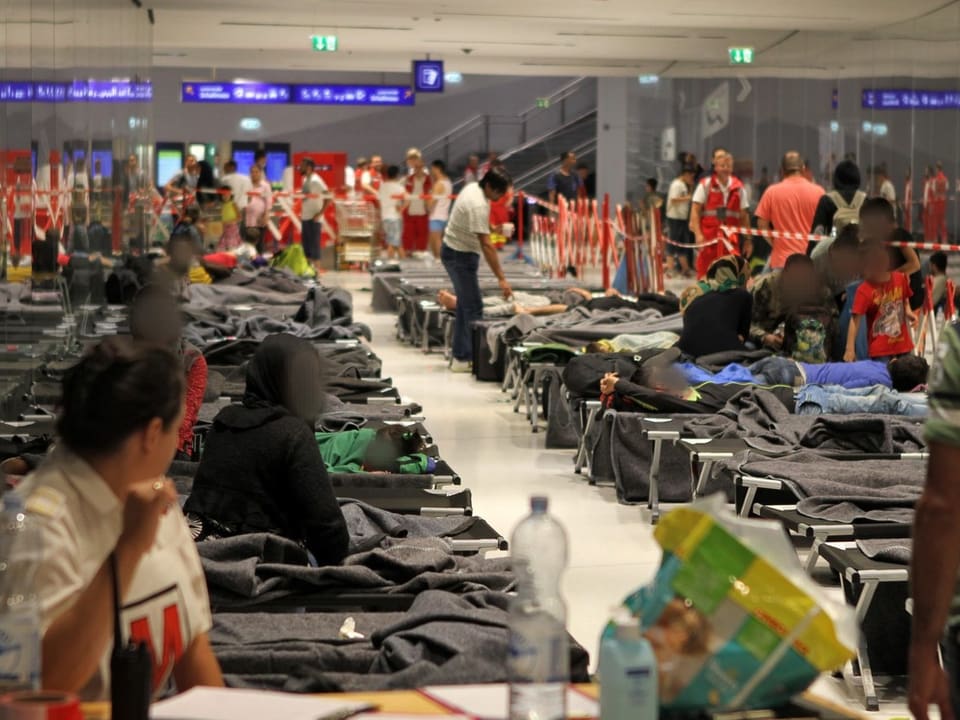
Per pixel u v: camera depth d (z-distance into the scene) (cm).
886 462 630
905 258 904
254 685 342
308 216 2272
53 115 840
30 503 243
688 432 704
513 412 1039
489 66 2328
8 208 677
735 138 2255
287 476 436
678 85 2433
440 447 905
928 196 1672
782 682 229
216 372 825
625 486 743
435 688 246
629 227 1606
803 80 2044
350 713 228
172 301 608
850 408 738
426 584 420
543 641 215
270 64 2373
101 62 1119
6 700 199
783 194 1266
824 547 499
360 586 423
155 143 3048
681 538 234
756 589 229
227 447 439
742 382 787
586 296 1263
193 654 280
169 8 1628
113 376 248
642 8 1609
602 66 2309
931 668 258
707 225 1703
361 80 3136
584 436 804
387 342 1478
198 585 282
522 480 806
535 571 254
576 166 3050
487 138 3194
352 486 562
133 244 1391
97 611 240
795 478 586
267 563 425
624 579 600
